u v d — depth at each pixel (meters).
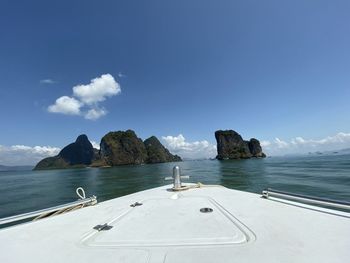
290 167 49.44
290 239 1.84
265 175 33.41
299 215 2.50
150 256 1.62
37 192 27.92
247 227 2.17
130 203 3.57
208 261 1.51
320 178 25.88
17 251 1.85
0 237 2.19
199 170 54.00
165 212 2.88
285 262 1.46
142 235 2.06
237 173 40.31
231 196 3.79
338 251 1.59
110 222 2.56
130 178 42.97
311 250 1.62
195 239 1.91
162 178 39.59
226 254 1.61
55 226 2.49
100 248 1.83
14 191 29.89
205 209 2.86
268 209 2.82
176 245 1.81
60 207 3.11
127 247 1.82
